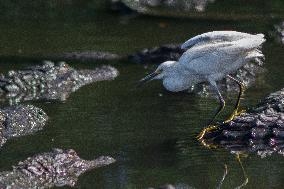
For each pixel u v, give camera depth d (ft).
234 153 43.91
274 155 43.52
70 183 39.45
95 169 41.37
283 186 39.17
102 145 44.93
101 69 61.00
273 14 80.48
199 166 42.04
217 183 39.68
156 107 52.11
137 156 43.32
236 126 46.24
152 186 39.22
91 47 68.59
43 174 40.01
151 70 61.31
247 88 56.18
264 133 45.37
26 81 57.21
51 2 86.38
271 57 63.87
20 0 86.48
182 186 39.17
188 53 47.29
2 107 51.96
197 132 46.98
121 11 82.69
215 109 51.39
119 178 40.22
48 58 64.59
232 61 46.78
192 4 84.53
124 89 56.65
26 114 48.78
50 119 49.62
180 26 76.74
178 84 48.39
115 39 71.92
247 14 80.69
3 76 57.98
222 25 76.48
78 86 57.67
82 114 50.72
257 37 46.57
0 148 44.34
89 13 82.33
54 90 56.54
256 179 40.22
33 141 45.60
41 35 73.31
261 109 47.96
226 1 86.74
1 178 38.91
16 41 71.00
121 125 48.42
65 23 78.38
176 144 45.19
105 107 52.21
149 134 46.75
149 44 69.77
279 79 58.03
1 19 79.56
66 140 45.73
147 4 84.28
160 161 42.65
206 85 56.75
